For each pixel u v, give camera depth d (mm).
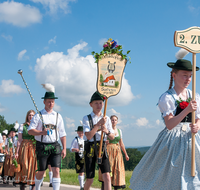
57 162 5656
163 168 3584
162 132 3826
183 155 3547
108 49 5086
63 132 5965
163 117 3840
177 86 3904
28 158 7223
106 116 5449
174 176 3508
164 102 3732
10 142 9992
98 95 5273
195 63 3744
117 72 5137
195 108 3520
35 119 5766
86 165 5137
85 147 5195
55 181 5594
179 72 3834
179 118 3557
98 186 7828
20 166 7160
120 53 5137
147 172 3732
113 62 5137
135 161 33156
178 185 3469
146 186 3725
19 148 7359
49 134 5664
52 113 5922
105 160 5125
